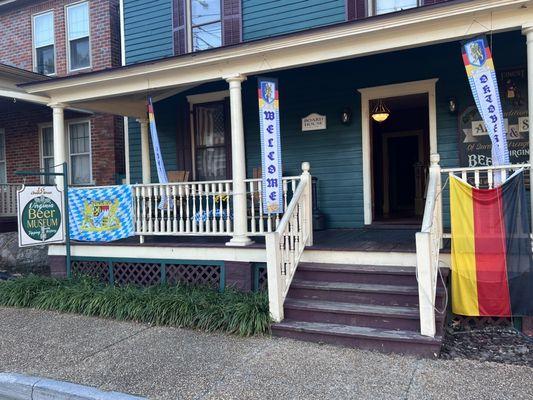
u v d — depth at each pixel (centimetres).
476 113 701
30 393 402
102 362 448
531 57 482
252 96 862
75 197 742
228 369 419
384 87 763
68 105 793
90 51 1074
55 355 472
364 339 458
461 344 469
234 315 518
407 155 1036
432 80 729
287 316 520
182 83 678
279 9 813
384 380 386
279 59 607
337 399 356
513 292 483
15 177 1157
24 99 770
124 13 966
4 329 564
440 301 481
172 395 373
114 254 713
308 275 561
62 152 785
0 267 987
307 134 821
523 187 479
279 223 568
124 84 720
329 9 777
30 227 685
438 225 517
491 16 497
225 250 632
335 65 798
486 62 487
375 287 516
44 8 1134
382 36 548
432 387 370
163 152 948
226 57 619
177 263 667
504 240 484
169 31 920
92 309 606
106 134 1059
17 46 1166
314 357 440
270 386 382
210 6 886
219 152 898
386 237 671
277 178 605
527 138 662
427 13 507
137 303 589
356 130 789
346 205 797
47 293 659
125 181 1020
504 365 412
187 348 476
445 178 723
